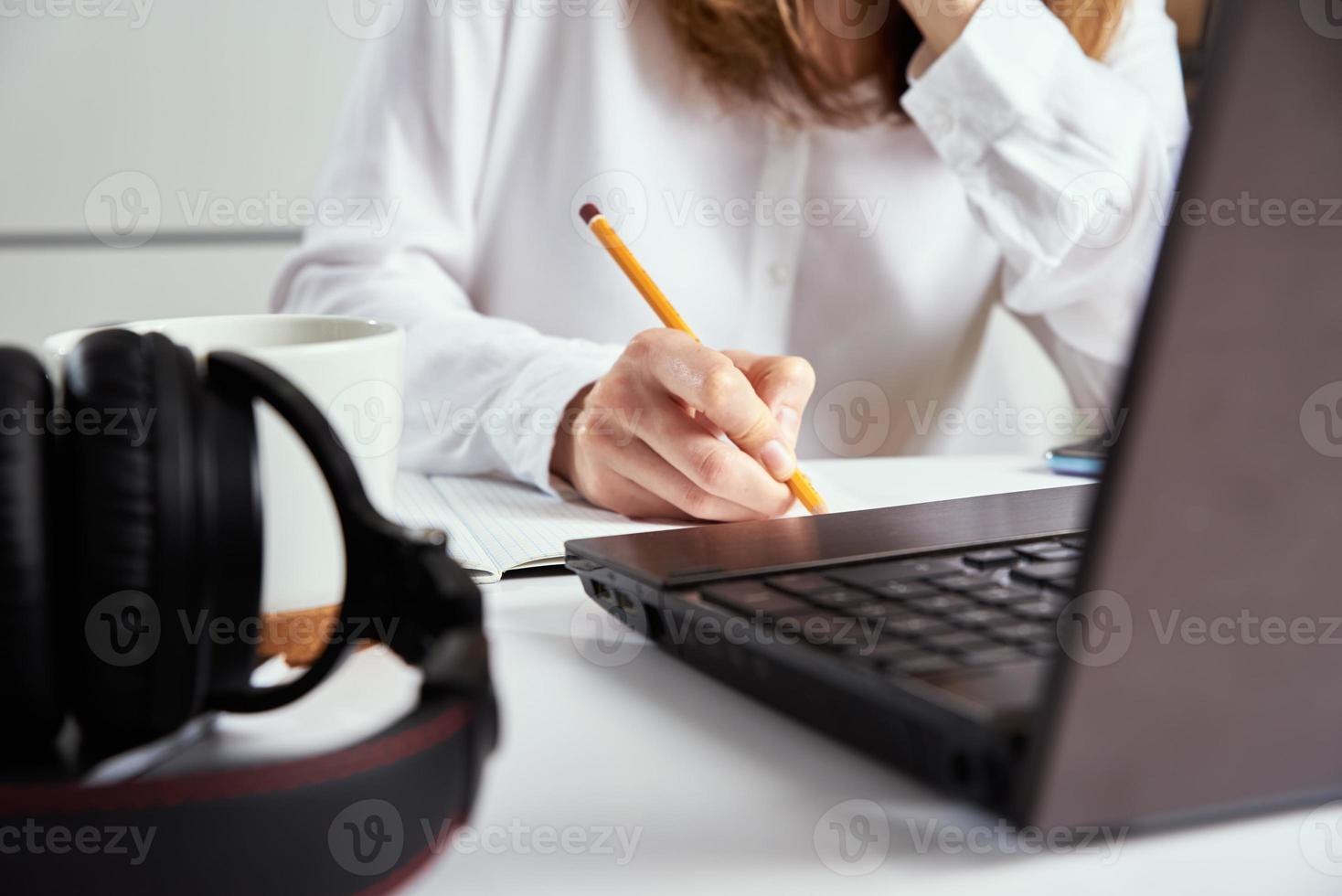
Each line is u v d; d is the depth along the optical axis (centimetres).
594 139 106
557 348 75
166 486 26
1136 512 22
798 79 105
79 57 178
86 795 21
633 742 33
